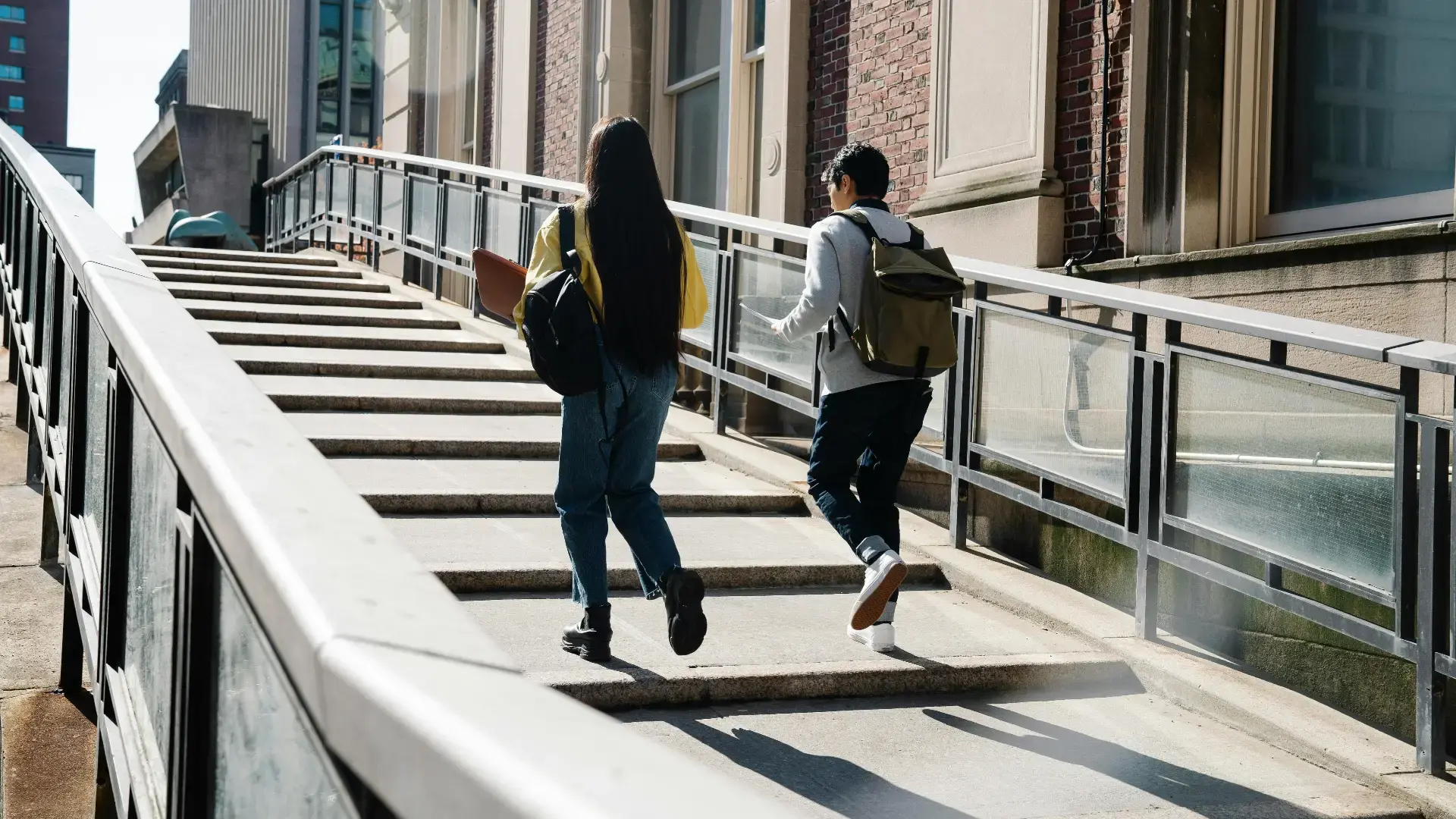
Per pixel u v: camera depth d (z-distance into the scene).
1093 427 4.73
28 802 3.12
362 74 27.88
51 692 3.80
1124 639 4.39
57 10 116.62
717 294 7.39
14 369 7.97
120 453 2.60
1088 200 6.89
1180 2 6.32
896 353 4.00
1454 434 3.35
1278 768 3.51
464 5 16.80
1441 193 5.51
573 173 13.12
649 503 3.85
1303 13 6.24
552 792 0.64
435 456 6.58
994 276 5.22
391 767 0.80
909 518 6.12
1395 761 3.44
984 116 7.57
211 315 9.30
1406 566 3.47
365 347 9.09
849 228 4.12
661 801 0.63
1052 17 7.03
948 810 3.06
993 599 4.97
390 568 1.04
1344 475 3.69
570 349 3.66
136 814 2.27
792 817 0.62
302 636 0.93
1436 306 5.00
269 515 1.14
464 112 16.77
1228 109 6.32
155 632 2.13
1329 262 5.46
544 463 6.66
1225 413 4.12
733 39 10.41
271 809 1.19
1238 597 4.27
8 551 5.07
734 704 3.81
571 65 13.26
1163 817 3.08
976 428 5.43
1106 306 4.57
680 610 3.65
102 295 2.40
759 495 6.12
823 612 4.71
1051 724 3.81
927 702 3.96
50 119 116.88
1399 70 5.77
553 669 3.77
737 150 10.44
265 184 17.83
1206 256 6.00
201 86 45.66
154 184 40.28
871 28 8.71
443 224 11.20
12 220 7.87
